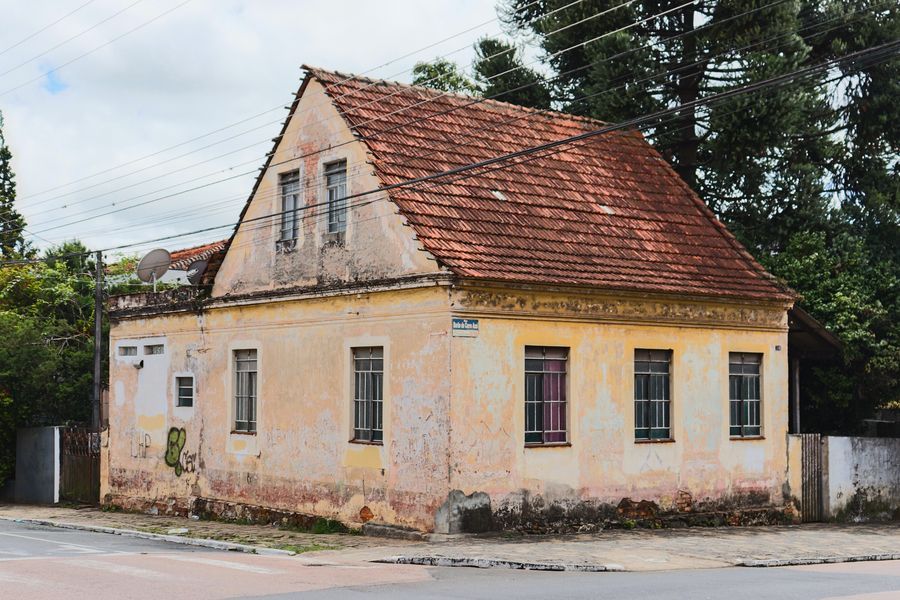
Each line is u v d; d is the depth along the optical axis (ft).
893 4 101.96
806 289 92.17
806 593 42.45
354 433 72.08
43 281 130.41
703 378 76.33
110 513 94.17
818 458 81.41
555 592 42.68
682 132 108.06
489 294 66.03
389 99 78.23
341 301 73.05
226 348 84.17
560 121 86.48
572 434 69.56
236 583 45.47
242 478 81.51
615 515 71.26
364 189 72.02
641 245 77.00
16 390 111.24
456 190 72.43
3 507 103.76
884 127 105.09
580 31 109.29
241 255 83.71
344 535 70.08
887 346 87.66
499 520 65.87
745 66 100.48
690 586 44.93
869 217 106.11
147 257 96.02
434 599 40.50
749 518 77.66
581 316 70.23
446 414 64.23
